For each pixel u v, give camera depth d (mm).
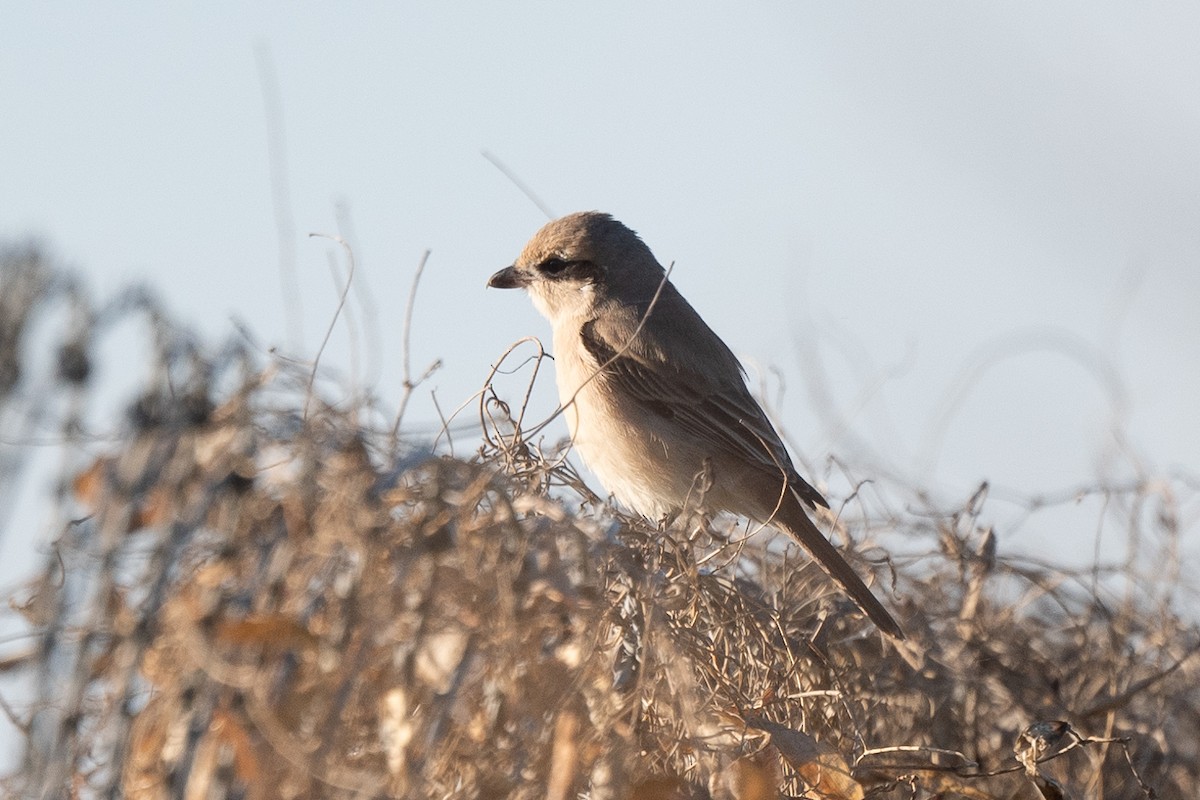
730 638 7840
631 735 6004
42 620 5512
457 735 5727
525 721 5812
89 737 5645
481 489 5848
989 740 9133
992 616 9867
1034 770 7910
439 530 5785
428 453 5895
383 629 5527
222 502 5582
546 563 6059
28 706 5469
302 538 5559
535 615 5992
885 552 9867
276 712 5273
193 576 5676
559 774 5688
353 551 5629
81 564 5512
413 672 5605
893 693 8953
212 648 5258
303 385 6031
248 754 5223
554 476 8102
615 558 6688
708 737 6516
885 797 7984
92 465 5621
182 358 5602
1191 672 9719
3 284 5375
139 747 5328
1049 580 10031
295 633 5277
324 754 5250
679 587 7543
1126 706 9570
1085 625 9789
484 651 5770
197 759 5191
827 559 9211
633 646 6578
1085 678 9680
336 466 5672
